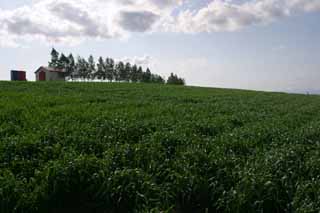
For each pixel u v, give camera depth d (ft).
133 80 418.10
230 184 21.09
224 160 24.26
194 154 25.12
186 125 38.09
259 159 25.02
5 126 33.04
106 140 28.76
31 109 45.01
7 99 54.70
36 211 18.20
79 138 27.91
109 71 404.77
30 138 27.55
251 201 18.65
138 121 38.55
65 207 19.39
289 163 23.85
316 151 27.55
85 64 390.63
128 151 24.76
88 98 64.59
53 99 58.75
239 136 33.09
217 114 51.88
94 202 19.48
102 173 20.44
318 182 20.21
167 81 409.49
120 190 19.31
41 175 19.94
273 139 33.55
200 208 19.99
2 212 17.37
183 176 20.93
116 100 65.41
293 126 43.50
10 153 24.23
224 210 19.04
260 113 56.65
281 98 108.88
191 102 73.10
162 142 29.09
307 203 18.06
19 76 185.16
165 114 48.08
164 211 17.65
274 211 18.93
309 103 92.32
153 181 20.45
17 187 18.29
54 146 25.61
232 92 130.82
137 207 18.66
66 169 20.13
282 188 20.10
